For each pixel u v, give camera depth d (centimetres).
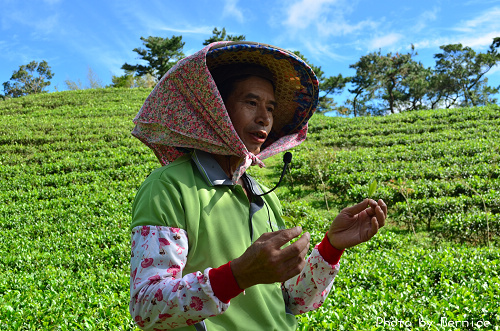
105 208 1161
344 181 1239
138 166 1567
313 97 182
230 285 111
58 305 521
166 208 124
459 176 1296
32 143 2036
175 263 119
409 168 1362
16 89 8456
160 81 145
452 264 654
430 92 6625
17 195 1338
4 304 517
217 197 139
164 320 112
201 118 140
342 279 606
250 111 154
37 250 863
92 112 2747
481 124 2067
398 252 770
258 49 154
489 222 910
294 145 181
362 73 6531
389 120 2395
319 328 426
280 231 117
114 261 797
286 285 169
